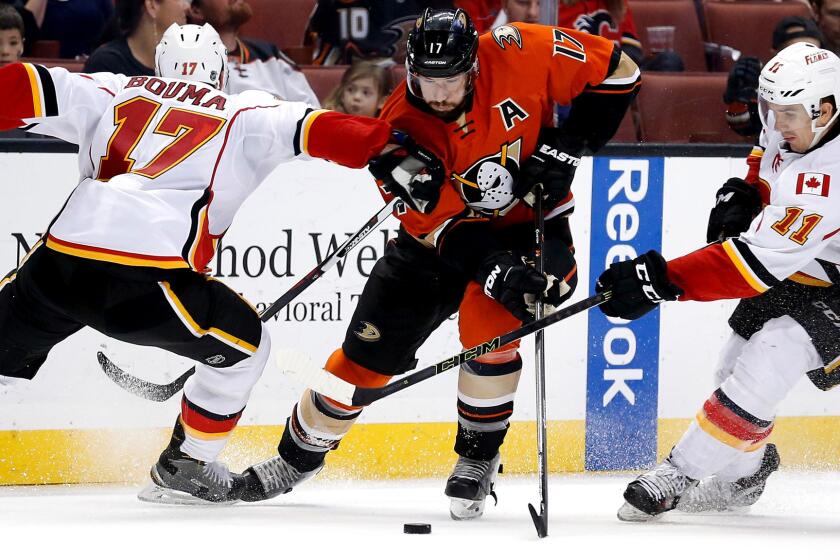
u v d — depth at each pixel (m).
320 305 17.73
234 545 12.16
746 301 14.73
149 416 17.67
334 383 12.74
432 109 12.95
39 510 14.37
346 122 12.70
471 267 13.34
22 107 12.70
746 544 12.51
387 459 18.17
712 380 18.78
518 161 13.28
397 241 14.27
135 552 11.79
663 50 21.50
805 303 13.71
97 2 20.33
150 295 12.78
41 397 17.28
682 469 13.84
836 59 12.81
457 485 14.02
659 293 12.65
